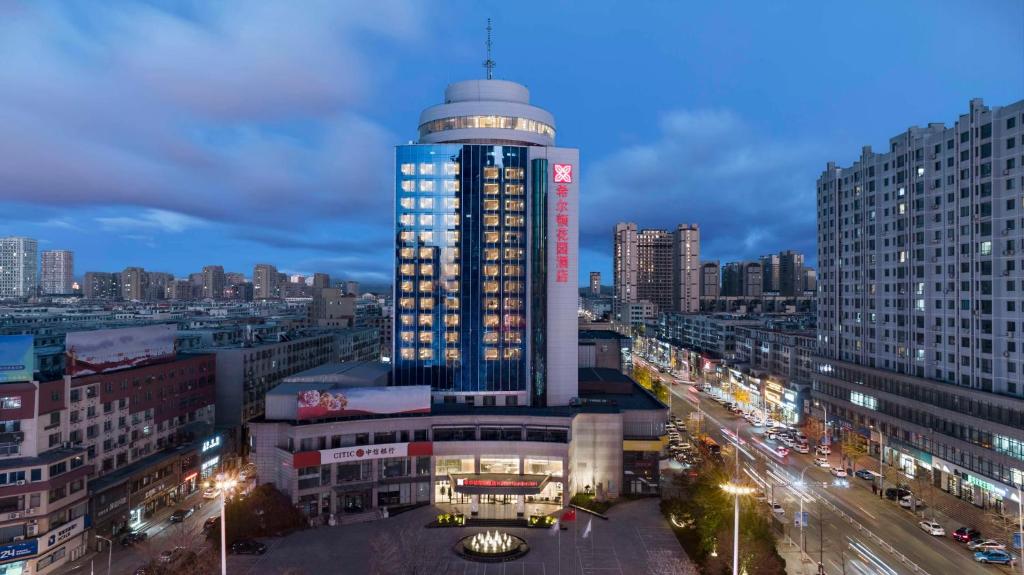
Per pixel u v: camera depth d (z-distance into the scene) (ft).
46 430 260.83
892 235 404.77
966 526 288.10
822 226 496.23
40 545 237.86
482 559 250.98
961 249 343.67
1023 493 280.72
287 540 274.98
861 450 416.87
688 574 237.04
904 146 394.73
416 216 377.09
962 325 342.03
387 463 316.60
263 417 324.60
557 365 376.27
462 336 374.63
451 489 321.93
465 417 326.03
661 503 317.42
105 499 277.44
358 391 316.19
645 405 369.91
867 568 243.19
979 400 319.88
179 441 357.61
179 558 247.29
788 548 263.08
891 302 404.98
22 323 639.35
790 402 526.16
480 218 377.09
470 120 391.45
